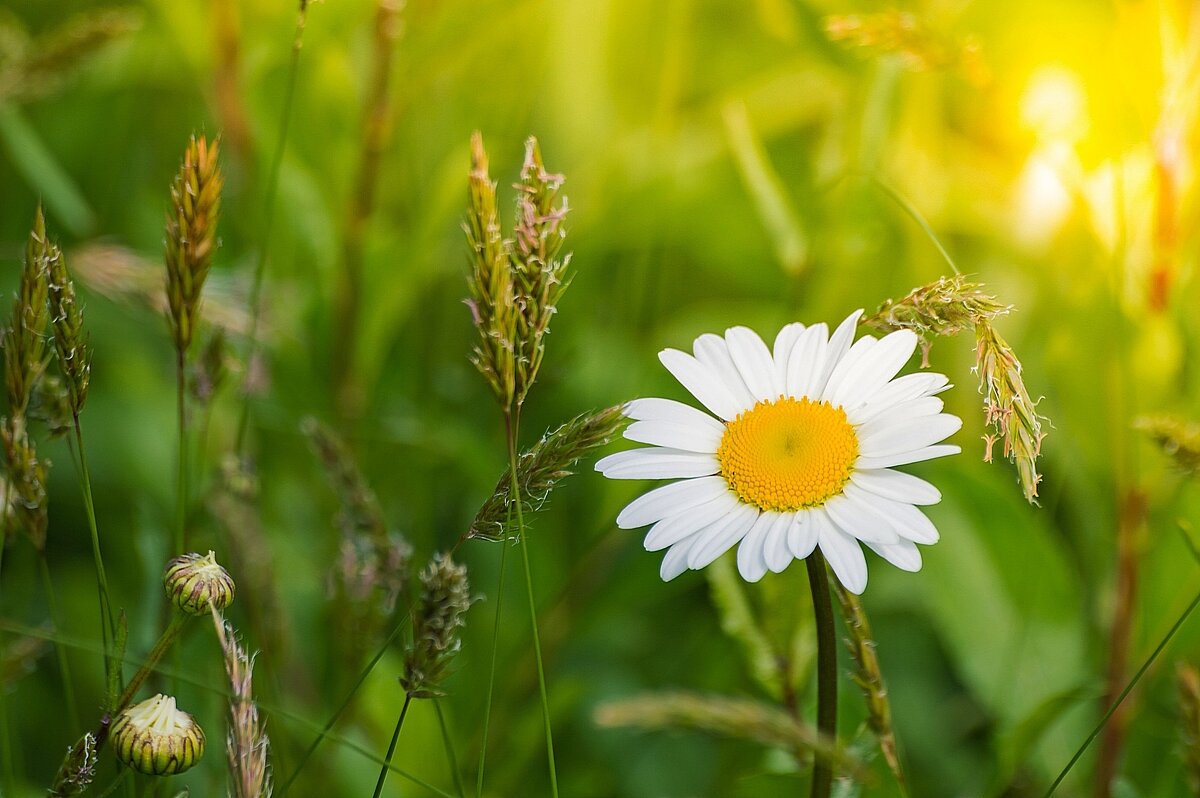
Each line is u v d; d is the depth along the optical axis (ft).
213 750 2.07
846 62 2.33
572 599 2.32
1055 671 2.17
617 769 2.27
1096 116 2.19
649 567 2.32
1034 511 2.30
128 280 2.06
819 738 1.75
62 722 2.25
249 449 2.36
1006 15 2.31
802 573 1.95
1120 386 2.18
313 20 2.32
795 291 2.27
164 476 2.36
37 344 1.83
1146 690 2.15
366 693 2.13
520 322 1.81
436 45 2.30
